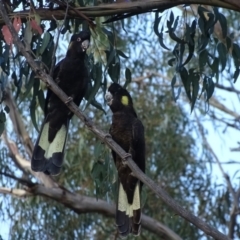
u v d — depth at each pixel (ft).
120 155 27.96
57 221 52.19
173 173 57.26
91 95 33.71
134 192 30.25
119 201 30.32
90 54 35.06
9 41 29.30
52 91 30.48
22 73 34.40
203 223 25.67
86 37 32.71
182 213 25.94
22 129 52.85
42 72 28.09
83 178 53.67
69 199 50.52
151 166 56.90
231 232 55.62
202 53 35.65
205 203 56.85
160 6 31.76
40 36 32.76
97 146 35.06
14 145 54.03
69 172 54.44
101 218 55.42
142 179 27.25
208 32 35.14
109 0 34.81
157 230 51.88
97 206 50.83
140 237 55.06
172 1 31.73
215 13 34.99
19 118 52.65
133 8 31.63
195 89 35.73
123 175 30.17
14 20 30.17
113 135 32.24
